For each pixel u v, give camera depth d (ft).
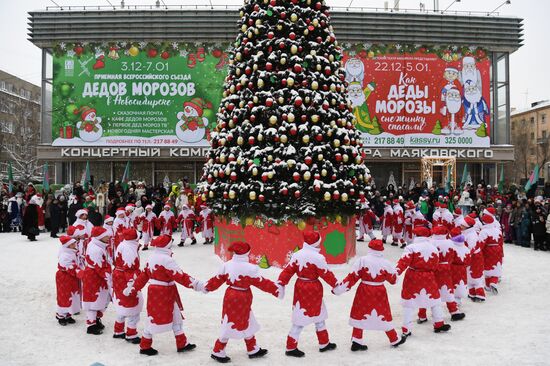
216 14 84.69
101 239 23.66
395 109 85.25
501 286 33.86
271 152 37.76
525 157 173.27
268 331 23.77
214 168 40.83
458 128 85.87
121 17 84.48
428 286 22.80
